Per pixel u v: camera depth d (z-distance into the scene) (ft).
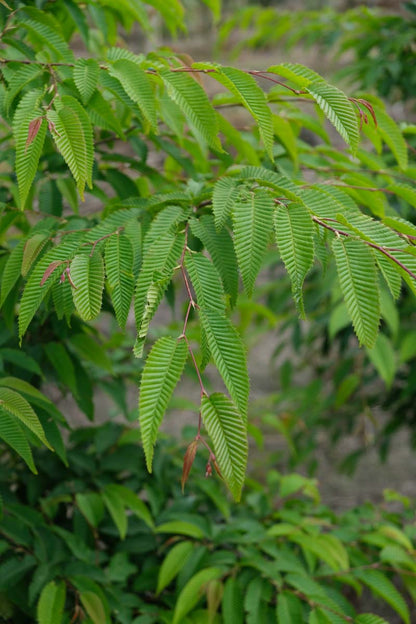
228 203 5.57
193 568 6.75
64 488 6.99
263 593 6.61
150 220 5.84
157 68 5.83
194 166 6.75
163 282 5.37
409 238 5.54
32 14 6.31
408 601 9.79
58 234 5.93
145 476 7.39
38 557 6.56
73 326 6.73
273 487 8.55
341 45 10.41
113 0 6.66
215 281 5.42
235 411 5.24
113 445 7.41
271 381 17.03
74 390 6.64
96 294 5.44
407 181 7.04
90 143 5.59
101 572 6.62
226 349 5.29
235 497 5.23
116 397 7.39
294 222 5.43
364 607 9.66
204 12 28.50
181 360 5.24
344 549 6.96
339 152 6.70
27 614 6.66
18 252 5.91
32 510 6.70
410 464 13.93
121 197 6.63
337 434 11.94
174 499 7.47
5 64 6.00
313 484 7.90
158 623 6.70
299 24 11.57
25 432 6.15
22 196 5.48
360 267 5.36
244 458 5.22
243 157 6.57
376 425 11.18
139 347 5.28
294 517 7.20
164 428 14.06
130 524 7.09
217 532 6.99
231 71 5.65
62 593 6.39
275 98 6.51
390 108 10.96
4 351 6.38
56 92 5.74
